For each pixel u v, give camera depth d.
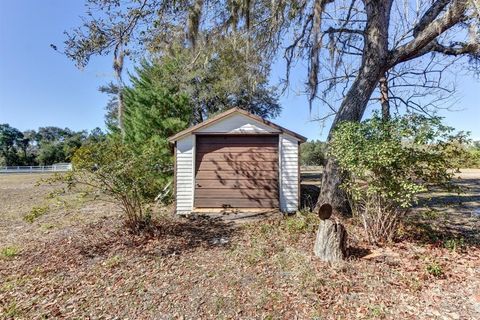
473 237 5.67
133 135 11.40
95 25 6.41
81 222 7.73
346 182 5.93
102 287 4.13
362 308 3.31
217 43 8.74
